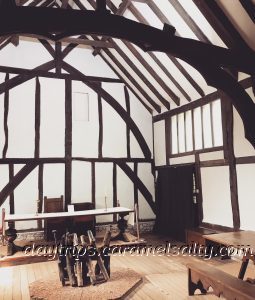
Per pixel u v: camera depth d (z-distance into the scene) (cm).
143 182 863
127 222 751
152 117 893
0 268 545
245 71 459
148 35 422
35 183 756
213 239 416
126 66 810
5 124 746
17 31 373
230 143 591
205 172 673
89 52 848
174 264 550
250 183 547
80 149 809
